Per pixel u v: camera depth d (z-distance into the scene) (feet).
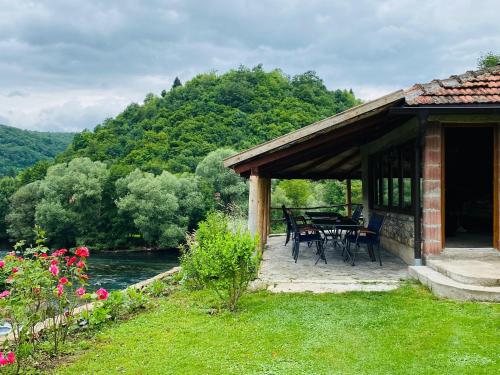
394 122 31.32
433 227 26.78
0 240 178.29
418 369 14.12
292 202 154.30
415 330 17.52
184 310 21.43
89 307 20.98
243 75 266.16
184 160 191.93
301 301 21.93
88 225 154.10
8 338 17.69
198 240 29.09
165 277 30.48
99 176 159.84
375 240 31.24
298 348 16.11
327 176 57.11
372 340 16.70
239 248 20.97
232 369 14.44
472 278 21.67
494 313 18.99
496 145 26.73
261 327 18.44
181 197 152.56
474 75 27.89
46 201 153.28
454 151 42.47
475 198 41.91
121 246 153.48
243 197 158.10
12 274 16.16
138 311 21.66
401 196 33.12
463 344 15.94
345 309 20.43
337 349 15.92
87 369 14.64
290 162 37.91
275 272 28.96
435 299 21.63
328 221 35.09
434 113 25.35
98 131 249.75
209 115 221.87
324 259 32.45
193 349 16.19
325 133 28.78
